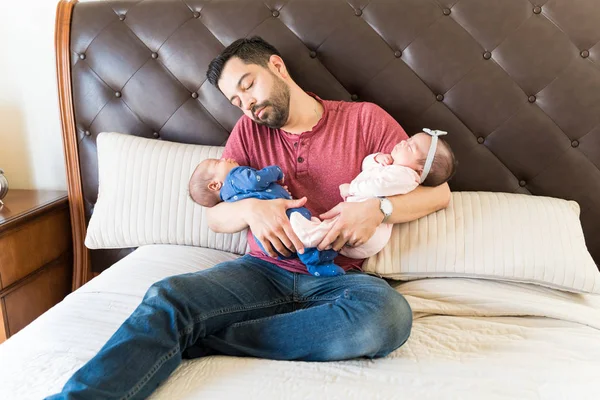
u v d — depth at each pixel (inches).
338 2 59.4
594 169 56.7
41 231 66.2
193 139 65.8
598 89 54.8
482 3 56.1
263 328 40.2
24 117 75.2
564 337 41.2
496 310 45.9
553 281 47.3
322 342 38.1
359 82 60.5
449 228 49.9
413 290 49.1
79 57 66.1
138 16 64.1
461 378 35.6
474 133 58.9
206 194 52.1
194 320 39.1
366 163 49.8
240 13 61.6
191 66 63.4
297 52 60.6
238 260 49.3
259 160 53.6
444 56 57.6
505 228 49.3
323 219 48.3
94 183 69.1
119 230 59.1
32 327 42.8
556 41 54.9
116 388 31.8
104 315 43.9
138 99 65.7
